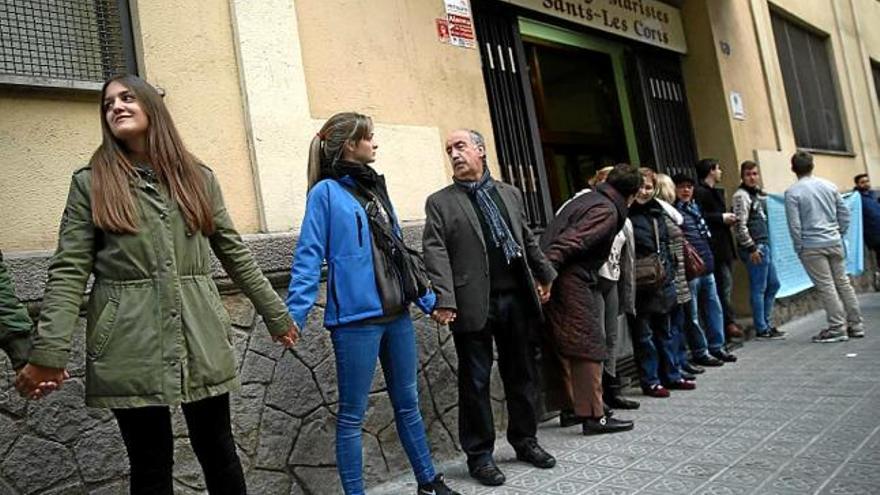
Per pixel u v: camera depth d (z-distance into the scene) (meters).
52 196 2.94
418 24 4.62
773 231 8.13
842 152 11.20
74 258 2.11
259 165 3.55
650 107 7.50
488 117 5.04
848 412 4.15
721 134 8.02
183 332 2.16
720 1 8.34
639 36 7.36
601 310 4.44
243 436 3.18
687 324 6.05
